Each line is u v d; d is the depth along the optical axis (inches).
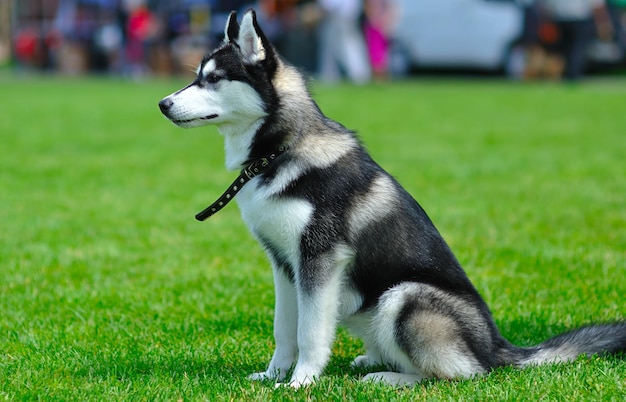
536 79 1459.2
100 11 1845.5
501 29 1411.2
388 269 238.1
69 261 386.3
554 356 240.4
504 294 331.9
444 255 242.2
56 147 738.2
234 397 225.0
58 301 327.3
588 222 447.2
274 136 242.2
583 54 1422.2
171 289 345.1
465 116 960.9
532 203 497.4
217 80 245.1
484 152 695.7
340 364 265.4
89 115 999.6
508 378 228.5
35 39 1918.1
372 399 220.5
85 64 1849.2
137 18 1622.8
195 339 287.6
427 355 231.6
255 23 242.4
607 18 1432.1
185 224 458.6
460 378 230.7
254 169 241.1
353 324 248.4
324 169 236.8
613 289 331.3
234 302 329.1
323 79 1411.2
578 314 305.6
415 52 1467.8
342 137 245.8
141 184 570.9
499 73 1604.3
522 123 896.9
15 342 281.4
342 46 1387.8
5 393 229.8
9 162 653.3
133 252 402.9
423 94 1221.7
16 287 346.9
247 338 288.0
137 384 236.5
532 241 411.2
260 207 238.1
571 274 351.9
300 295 237.3
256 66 243.1
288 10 1400.1
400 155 679.7
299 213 233.1
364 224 237.3
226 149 255.8
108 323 304.2
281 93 244.1
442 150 708.0
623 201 497.7
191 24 1631.4
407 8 1456.7
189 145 761.0
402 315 233.3
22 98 1210.0
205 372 250.4
